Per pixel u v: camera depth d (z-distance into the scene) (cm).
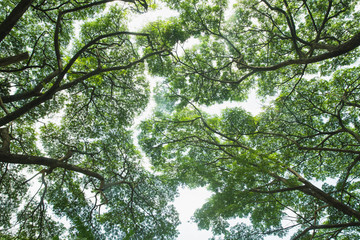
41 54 1212
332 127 1407
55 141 1263
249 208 1184
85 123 1334
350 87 1302
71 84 858
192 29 1414
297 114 1423
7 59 556
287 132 1418
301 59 950
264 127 1391
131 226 1174
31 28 1215
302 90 1426
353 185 1229
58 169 1243
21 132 1236
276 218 1101
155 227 1201
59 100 1253
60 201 1129
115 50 1339
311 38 1390
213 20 1384
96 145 1351
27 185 1205
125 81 1365
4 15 1118
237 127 1454
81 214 1099
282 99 1408
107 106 1384
